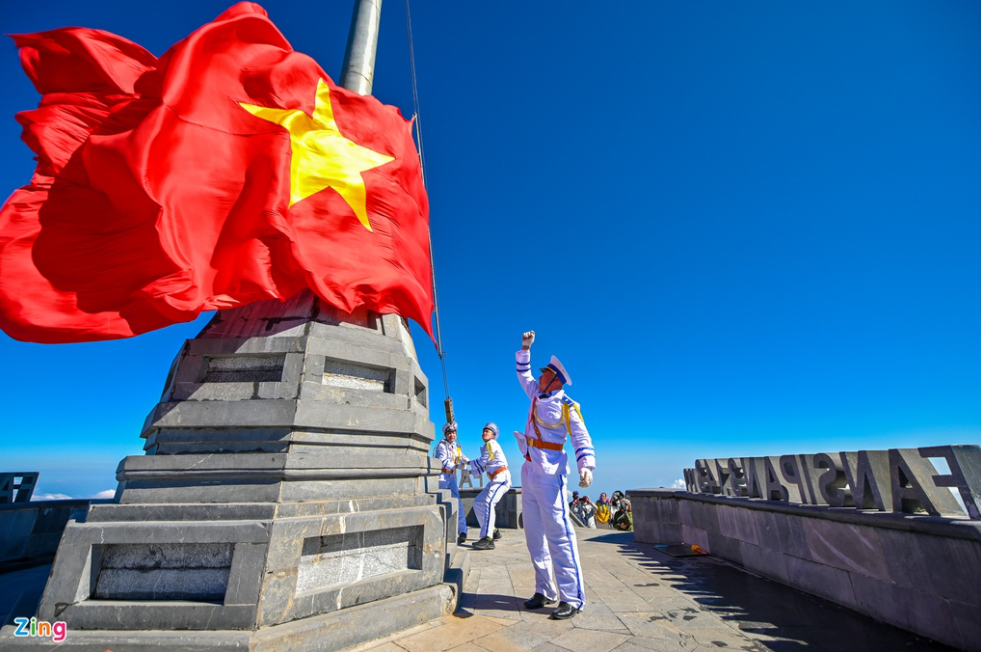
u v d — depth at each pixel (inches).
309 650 103.7
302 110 171.9
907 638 123.0
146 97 148.4
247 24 162.1
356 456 134.6
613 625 133.9
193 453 122.8
